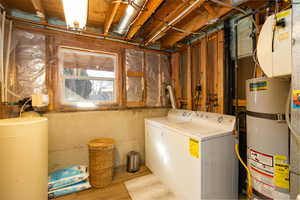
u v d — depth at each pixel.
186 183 1.43
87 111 2.11
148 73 2.63
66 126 1.97
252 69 1.66
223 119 1.61
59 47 1.96
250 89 1.24
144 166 2.37
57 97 1.94
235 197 1.52
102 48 2.22
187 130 1.51
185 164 1.45
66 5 1.29
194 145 1.32
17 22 1.72
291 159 0.85
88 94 2.20
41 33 1.86
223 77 1.85
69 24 1.65
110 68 2.36
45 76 1.87
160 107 2.74
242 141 1.73
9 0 1.57
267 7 1.29
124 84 2.40
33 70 1.80
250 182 1.25
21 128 1.13
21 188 1.14
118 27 1.93
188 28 2.08
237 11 1.66
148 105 2.62
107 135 2.25
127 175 2.08
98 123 2.19
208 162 1.30
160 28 1.91
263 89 1.12
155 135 2.05
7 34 1.62
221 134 1.39
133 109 2.46
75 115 2.03
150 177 2.02
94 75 2.25
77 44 2.05
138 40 2.54
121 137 2.36
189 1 1.40
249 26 1.66
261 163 1.15
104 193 1.68
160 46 2.74
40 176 1.27
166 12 1.89
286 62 0.85
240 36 1.77
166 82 2.81
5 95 1.54
